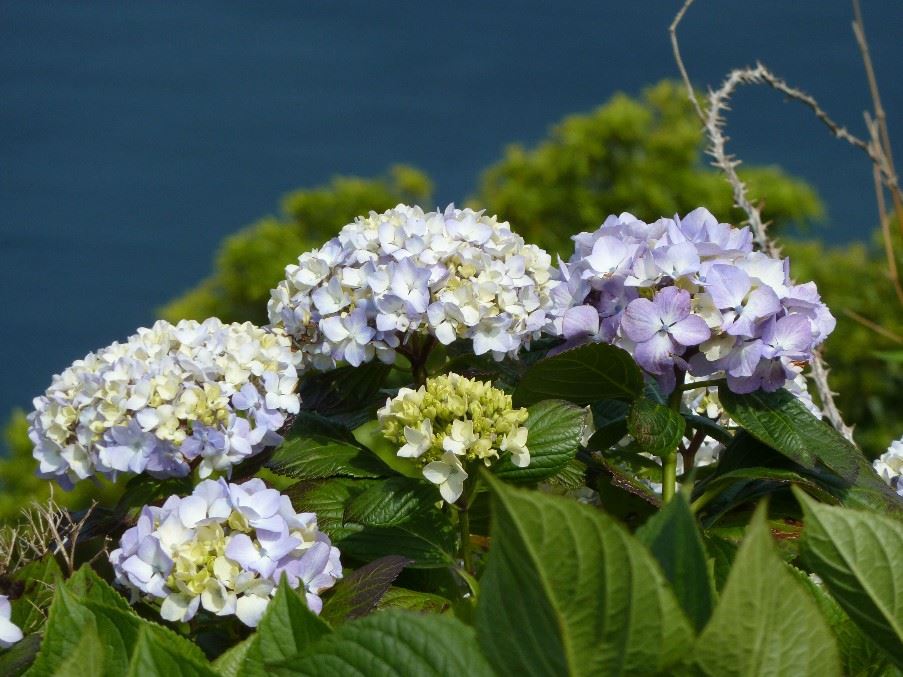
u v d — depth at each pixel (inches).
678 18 74.7
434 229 68.1
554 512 46.5
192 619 59.9
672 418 63.0
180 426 63.9
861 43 77.3
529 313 67.8
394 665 50.1
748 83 76.1
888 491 63.0
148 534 57.4
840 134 76.4
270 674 51.8
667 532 50.1
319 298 67.4
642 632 47.5
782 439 62.4
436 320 66.4
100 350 66.5
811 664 48.3
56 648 52.8
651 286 62.9
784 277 62.8
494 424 61.9
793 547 62.9
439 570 65.0
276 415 65.2
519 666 48.9
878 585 50.4
